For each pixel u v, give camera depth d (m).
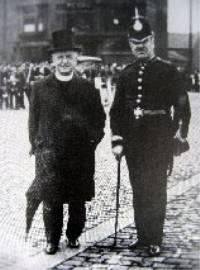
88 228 6.23
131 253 5.44
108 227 6.25
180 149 5.64
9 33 12.48
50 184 5.43
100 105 5.59
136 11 5.64
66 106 5.50
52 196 5.43
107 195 7.63
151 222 5.47
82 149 5.50
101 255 5.40
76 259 5.32
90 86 5.58
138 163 5.57
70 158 5.46
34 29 12.00
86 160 5.52
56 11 11.24
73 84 5.52
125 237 5.91
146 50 5.58
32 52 13.27
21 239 5.90
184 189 7.84
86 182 5.52
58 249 5.61
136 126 5.55
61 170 5.45
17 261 5.25
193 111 16.50
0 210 6.80
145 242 5.51
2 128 14.02
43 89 5.54
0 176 8.62
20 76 16.30
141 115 5.54
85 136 5.50
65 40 5.47
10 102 19.52
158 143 5.55
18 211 6.77
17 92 19.22
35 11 11.45
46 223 5.48
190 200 7.19
